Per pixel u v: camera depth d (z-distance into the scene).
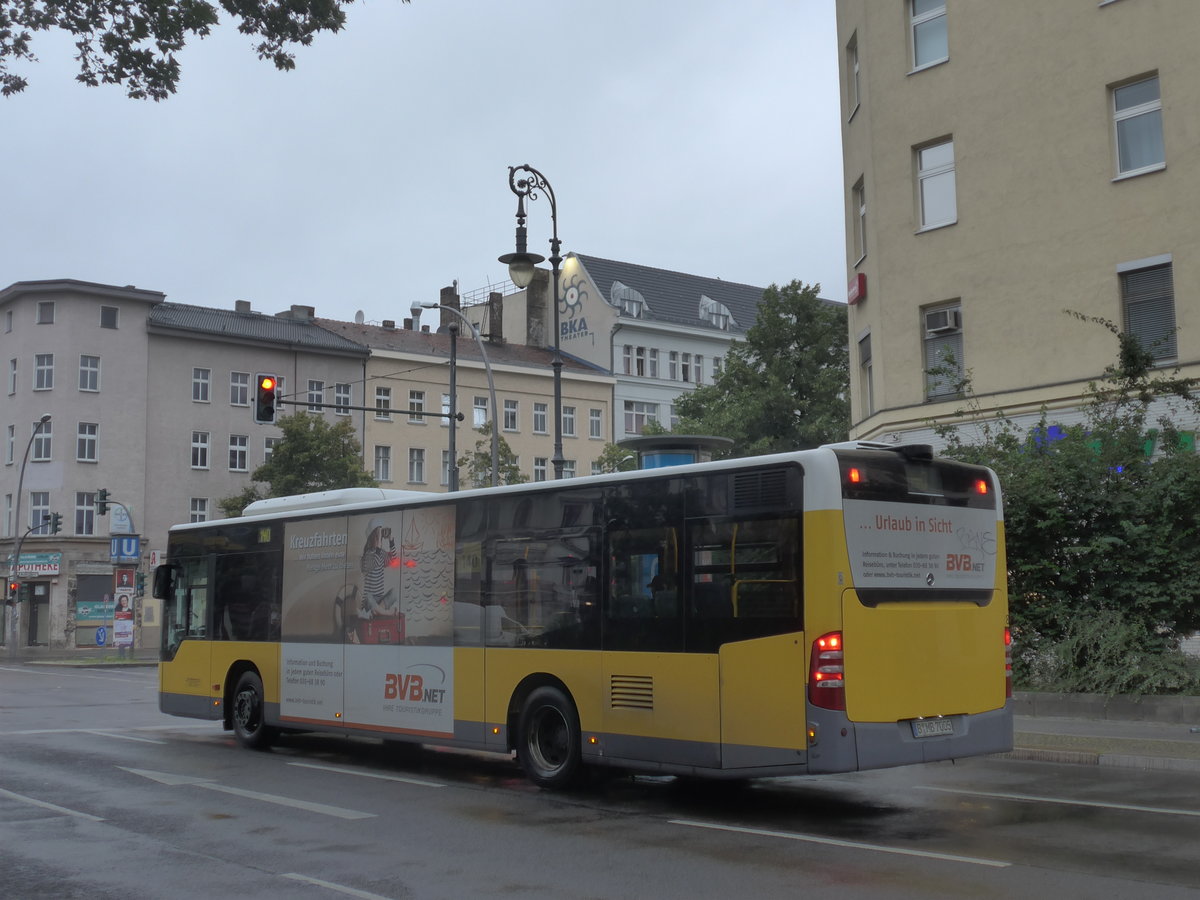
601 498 11.38
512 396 68.31
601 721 11.11
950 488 10.47
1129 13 21.27
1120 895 7.01
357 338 66.56
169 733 17.89
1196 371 20.06
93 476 55.66
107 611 55.47
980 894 7.09
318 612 14.71
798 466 9.78
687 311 77.81
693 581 10.44
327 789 11.89
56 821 10.00
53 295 55.91
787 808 10.52
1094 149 21.64
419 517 13.43
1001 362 22.69
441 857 8.44
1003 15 23.02
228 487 59.22
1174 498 16.30
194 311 61.72
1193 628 16.45
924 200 24.34
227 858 8.45
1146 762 12.50
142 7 13.01
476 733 12.41
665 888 7.42
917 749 9.76
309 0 13.32
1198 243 20.20
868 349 26.45
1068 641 16.28
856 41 26.91
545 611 11.80
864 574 9.64
